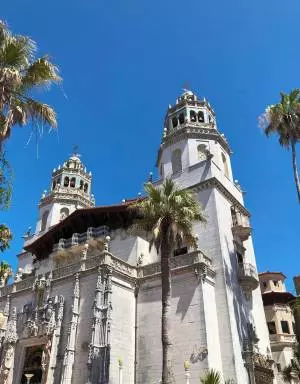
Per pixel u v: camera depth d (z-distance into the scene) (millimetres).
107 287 27125
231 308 28125
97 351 24672
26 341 29469
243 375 26031
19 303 33031
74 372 25078
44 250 41750
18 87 16828
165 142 41750
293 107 30156
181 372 24984
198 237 32094
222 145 42281
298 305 38938
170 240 23688
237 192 39250
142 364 26594
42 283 31250
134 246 33469
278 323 45875
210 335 25781
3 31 16703
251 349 27391
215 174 35562
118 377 24922
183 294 27672
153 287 29203
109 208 35812
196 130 40906
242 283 31297
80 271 29031
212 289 28562
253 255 37719
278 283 54375
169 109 45188
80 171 55688
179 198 23938
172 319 27172
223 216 33531
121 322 27172
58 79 17625
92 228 36500
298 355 38062
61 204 51156
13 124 17000
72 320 26828
